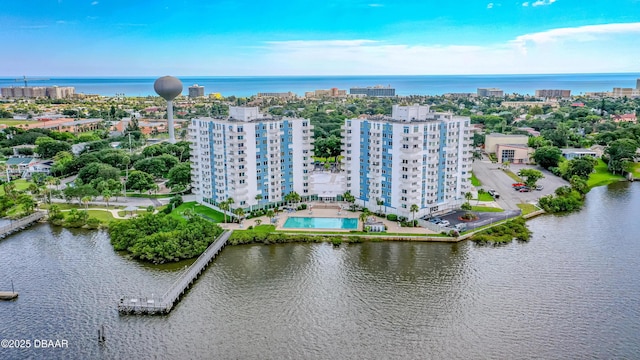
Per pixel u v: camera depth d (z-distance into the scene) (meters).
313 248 178.75
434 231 190.50
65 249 178.88
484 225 197.00
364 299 141.38
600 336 122.19
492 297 141.50
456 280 152.38
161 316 132.62
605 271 157.38
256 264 165.75
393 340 121.62
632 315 131.25
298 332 125.12
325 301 140.38
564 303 137.62
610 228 198.12
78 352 117.38
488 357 114.94
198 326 127.81
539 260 166.38
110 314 133.38
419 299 140.88
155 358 115.00
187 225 183.38
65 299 141.38
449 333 124.25
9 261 168.25
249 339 122.06
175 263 165.88
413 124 190.88
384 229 191.00
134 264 165.12
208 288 148.62
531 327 126.25
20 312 134.62
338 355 116.00
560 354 115.50
